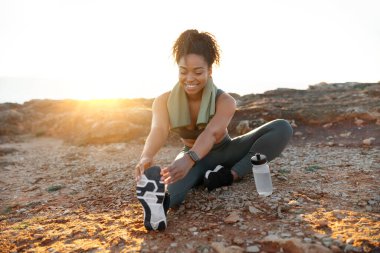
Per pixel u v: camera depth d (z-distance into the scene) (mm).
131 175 4082
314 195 2707
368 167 3543
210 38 2480
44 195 3645
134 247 2045
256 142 2990
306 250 1835
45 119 9508
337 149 4684
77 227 2459
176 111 2648
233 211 2471
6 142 8289
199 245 2012
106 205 3021
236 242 2008
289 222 2225
